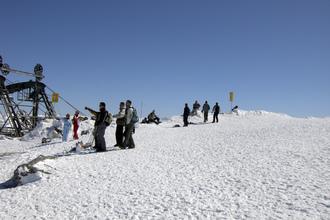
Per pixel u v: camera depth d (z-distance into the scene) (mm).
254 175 9742
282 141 15141
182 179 9898
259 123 28328
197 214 7098
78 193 9219
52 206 8367
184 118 30141
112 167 11938
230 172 10320
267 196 7891
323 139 14703
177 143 17750
